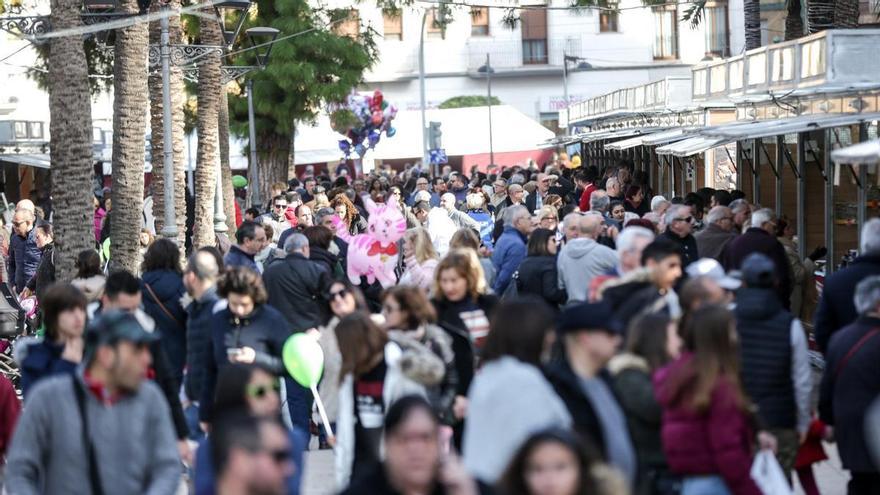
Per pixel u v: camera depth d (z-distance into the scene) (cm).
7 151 6525
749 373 1622
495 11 13462
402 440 1025
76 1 3012
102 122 8131
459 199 5694
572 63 13438
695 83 4609
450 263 1859
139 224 3475
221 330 1959
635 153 6312
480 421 1174
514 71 13462
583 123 8206
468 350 1727
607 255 2319
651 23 13488
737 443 1309
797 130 2761
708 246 2778
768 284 1644
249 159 8088
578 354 1240
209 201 4856
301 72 7556
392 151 9600
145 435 1260
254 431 920
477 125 9662
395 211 2936
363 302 2025
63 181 3003
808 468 1791
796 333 1620
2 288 3098
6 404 1605
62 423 1235
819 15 4197
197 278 2062
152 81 4169
